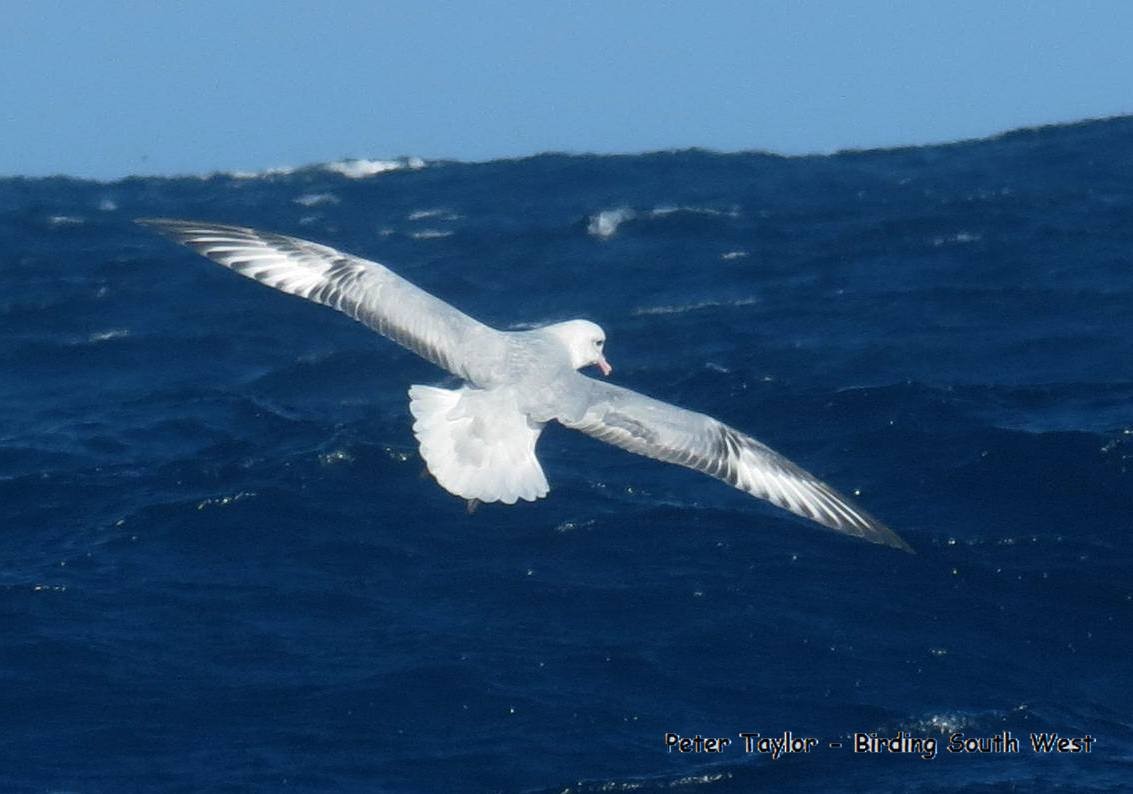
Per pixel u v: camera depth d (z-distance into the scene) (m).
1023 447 22.77
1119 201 39.00
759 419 25.12
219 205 43.16
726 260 35.62
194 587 19.58
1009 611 18.86
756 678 17.50
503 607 19.00
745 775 15.80
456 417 10.88
